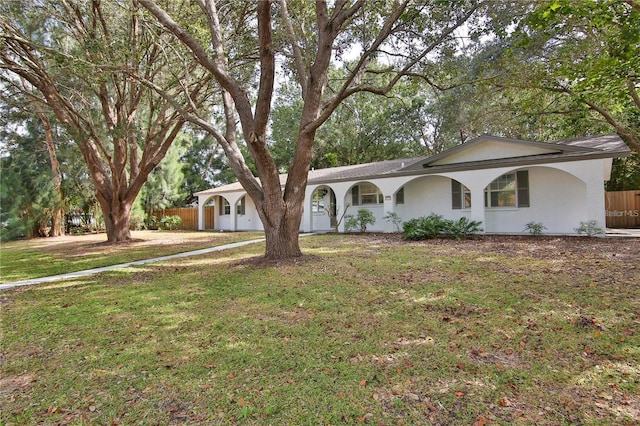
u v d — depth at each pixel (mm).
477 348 3629
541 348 3580
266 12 7301
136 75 10031
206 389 3061
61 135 20203
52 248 15148
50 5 11375
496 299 5152
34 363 3721
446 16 7734
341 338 4008
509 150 13242
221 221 24453
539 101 13258
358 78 9094
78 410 2848
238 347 3873
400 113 26672
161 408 2822
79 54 11297
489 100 14953
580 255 8281
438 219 13297
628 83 10555
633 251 8438
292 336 4117
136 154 16672
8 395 3115
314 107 8906
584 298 5008
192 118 9336
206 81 13141
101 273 8789
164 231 23891
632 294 5094
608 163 12125
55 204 21875
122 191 16312
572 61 10164
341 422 2557
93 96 15641
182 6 10805
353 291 5906
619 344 3596
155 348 3957
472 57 10469
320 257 9242
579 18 8094
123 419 2699
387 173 15352
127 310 5430
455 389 2912
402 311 4824
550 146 12141
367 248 10969
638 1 7078
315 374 3234
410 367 3295
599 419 2469
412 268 7547
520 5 7625
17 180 20391
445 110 18203
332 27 8734
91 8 11547
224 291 6270
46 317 5254
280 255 9141
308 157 9117
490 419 2514
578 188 12281
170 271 8633
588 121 14023
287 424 2555
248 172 9391
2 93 13656
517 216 13461
